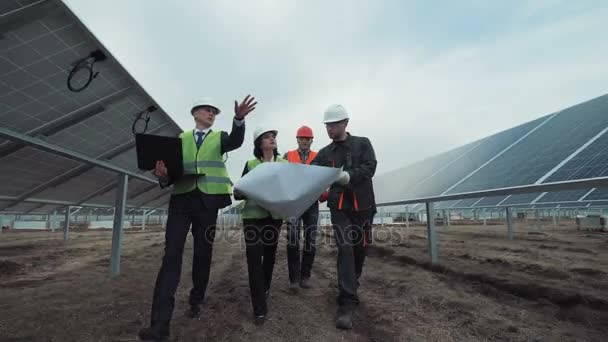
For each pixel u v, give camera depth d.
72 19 2.87
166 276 2.24
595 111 11.66
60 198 6.28
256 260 2.54
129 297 3.04
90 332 2.21
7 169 4.25
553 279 3.22
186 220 2.51
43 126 3.79
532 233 9.73
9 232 15.09
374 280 3.72
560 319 2.38
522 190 2.98
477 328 2.24
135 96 4.38
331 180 2.28
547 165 10.12
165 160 2.33
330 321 2.48
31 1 2.56
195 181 2.54
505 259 4.48
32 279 3.85
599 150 8.77
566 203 8.81
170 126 5.66
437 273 3.97
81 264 4.99
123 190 4.05
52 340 2.08
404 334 2.17
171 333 2.22
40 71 3.18
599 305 2.50
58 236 11.50
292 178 2.25
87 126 4.36
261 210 2.68
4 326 2.30
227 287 3.48
